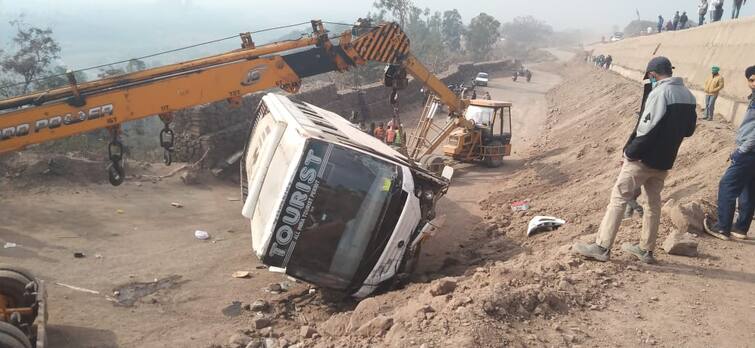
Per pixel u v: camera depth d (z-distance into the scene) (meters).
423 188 8.78
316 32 10.77
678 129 5.74
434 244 11.16
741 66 17.83
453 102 18.22
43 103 7.84
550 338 4.84
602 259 6.50
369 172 7.74
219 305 8.04
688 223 7.53
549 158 20.56
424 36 83.69
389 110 33.59
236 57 9.46
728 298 5.68
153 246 10.64
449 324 4.96
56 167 13.63
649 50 38.53
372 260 7.77
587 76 53.28
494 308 5.17
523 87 56.78
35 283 6.33
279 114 9.70
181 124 17.92
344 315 6.63
